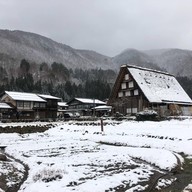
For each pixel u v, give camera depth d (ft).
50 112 225.56
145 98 140.15
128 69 151.94
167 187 30.89
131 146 62.95
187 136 63.21
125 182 31.81
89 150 55.77
